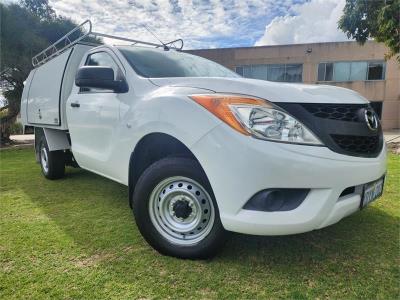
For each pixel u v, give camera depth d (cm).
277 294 200
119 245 269
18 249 264
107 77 290
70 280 218
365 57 2100
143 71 301
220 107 209
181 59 353
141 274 224
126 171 287
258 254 248
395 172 534
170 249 243
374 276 219
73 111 381
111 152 305
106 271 228
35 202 396
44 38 1312
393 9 841
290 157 193
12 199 412
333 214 206
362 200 225
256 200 200
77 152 378
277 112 202
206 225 232
